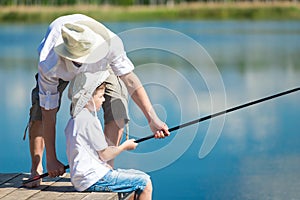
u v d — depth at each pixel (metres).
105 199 5.30
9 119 11.62
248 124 11.23
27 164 9.12
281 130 10.72
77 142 5.41
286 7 46.22
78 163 5.42
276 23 40.69
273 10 46.09
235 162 8.93
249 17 45.91
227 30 33.62
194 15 46.38
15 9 44.94
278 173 8.34
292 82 15.35
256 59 19.97
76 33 5.21
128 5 46.69
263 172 8.47
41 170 5.93
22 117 11.77
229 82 15.20
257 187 7.90
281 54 21.41
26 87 14.77
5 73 17.00
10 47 24.30
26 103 13.01
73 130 5.42
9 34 31.66
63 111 10.50
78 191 5.53
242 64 18.73
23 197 5.45
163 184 8.15
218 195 7.63
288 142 9.95
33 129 5.87
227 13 46.62
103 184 5.44
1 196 5.49
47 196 5.46
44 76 5.35
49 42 5.41
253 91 14.10
